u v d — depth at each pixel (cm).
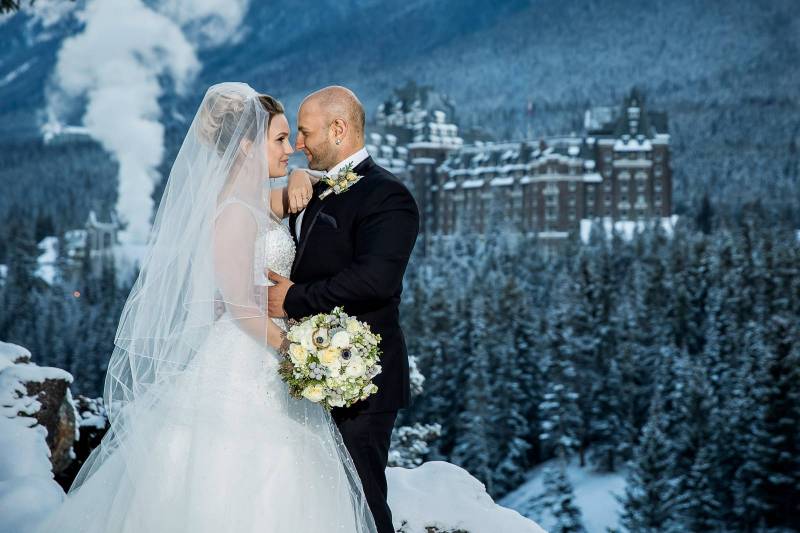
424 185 18088
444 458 6712
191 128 360
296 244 383
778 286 8425
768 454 4766
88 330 9775
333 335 332
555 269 13362
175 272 350
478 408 6125
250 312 347
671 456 5097
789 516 4731
